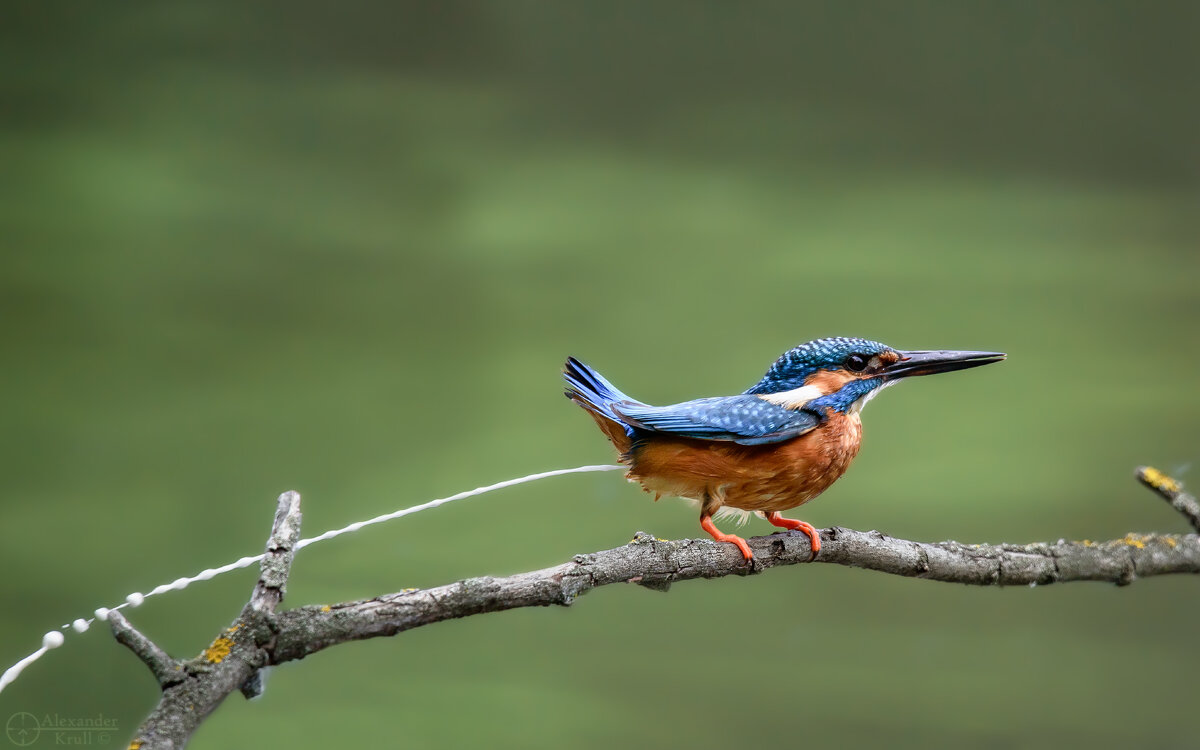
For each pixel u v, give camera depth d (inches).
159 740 102.2
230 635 109.5
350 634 112.0
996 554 159.6
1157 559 165.3
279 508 117.7
